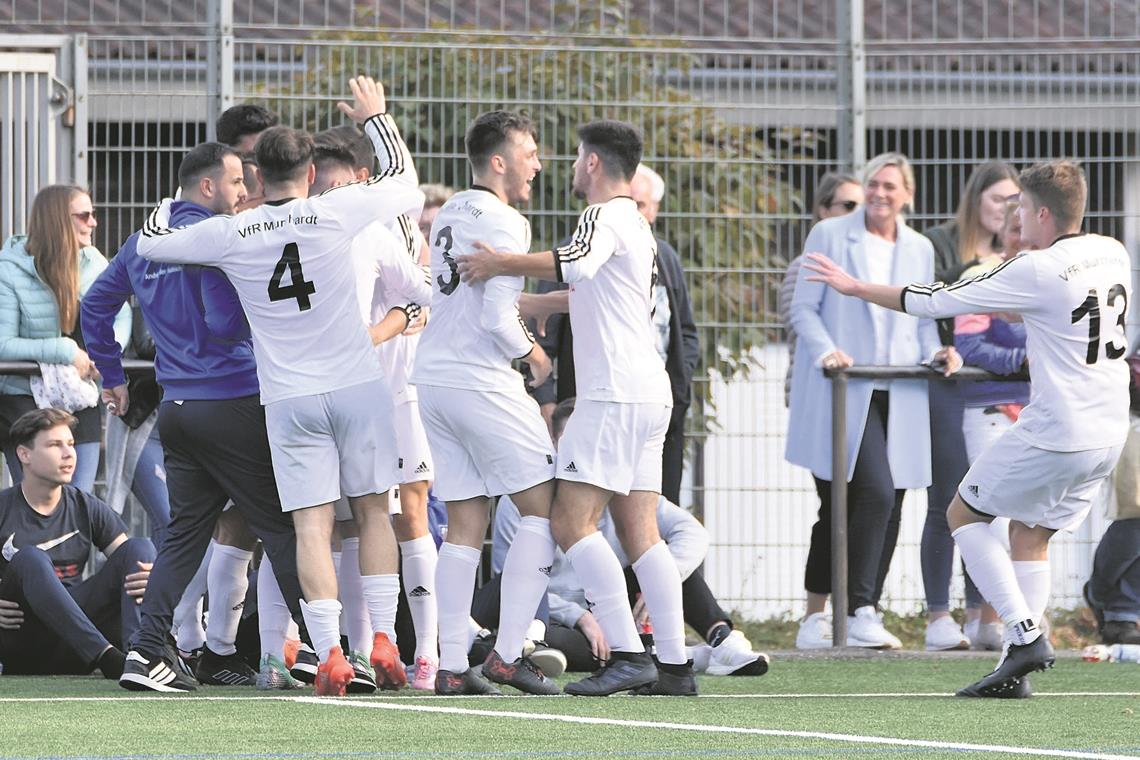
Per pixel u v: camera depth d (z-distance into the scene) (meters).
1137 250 34.00
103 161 33.16
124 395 25.27
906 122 34.88
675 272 29.55
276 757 16.00
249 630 25.86
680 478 29.20
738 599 33.62
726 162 34.22
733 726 18.92
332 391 22.41
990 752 16.80
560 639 27.67
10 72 33.03
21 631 25.86
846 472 30.64
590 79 33.84
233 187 23.56
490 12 39.38
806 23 41.19
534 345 22.59
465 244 22.55
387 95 33.47
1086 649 31.06
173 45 33.03
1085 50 33.94
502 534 28.53
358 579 24.67
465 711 20.23
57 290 29.20
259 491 23.08
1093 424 22.94
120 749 16.52
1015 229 29.80
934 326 31.39
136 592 25.84
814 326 30.88
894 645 30.67
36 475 26.66
